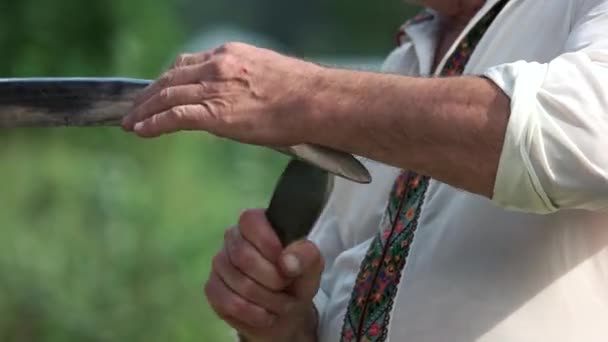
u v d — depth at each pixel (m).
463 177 3.54
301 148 3.61
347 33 33.03
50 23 15.59
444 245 3.91
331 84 3.58
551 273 3.76
